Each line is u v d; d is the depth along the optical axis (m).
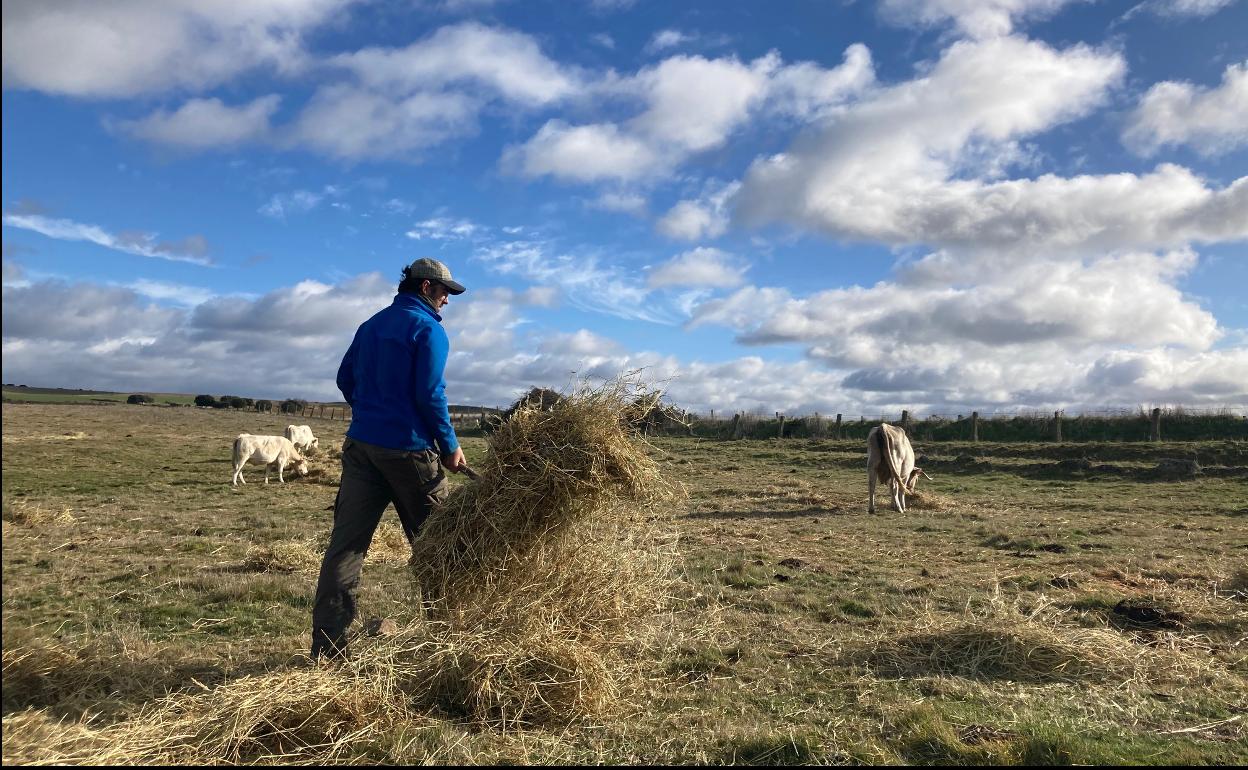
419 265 4.92
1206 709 4.21
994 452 25.83
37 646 4.11
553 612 4.49
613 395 4.77
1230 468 20.75
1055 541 10.65
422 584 4.67
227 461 25.52
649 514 5.06
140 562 8.79
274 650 5.06
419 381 4.59
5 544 9.96
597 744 3.59
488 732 3.67
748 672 4.77
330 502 16.28
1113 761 3.39
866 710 4.11
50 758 2.99
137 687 4.01
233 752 3.30
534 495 4.53
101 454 26.84
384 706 3.71
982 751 3.43
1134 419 28.78
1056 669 4.81
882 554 9.74
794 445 30.06
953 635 5.29
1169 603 6.55
